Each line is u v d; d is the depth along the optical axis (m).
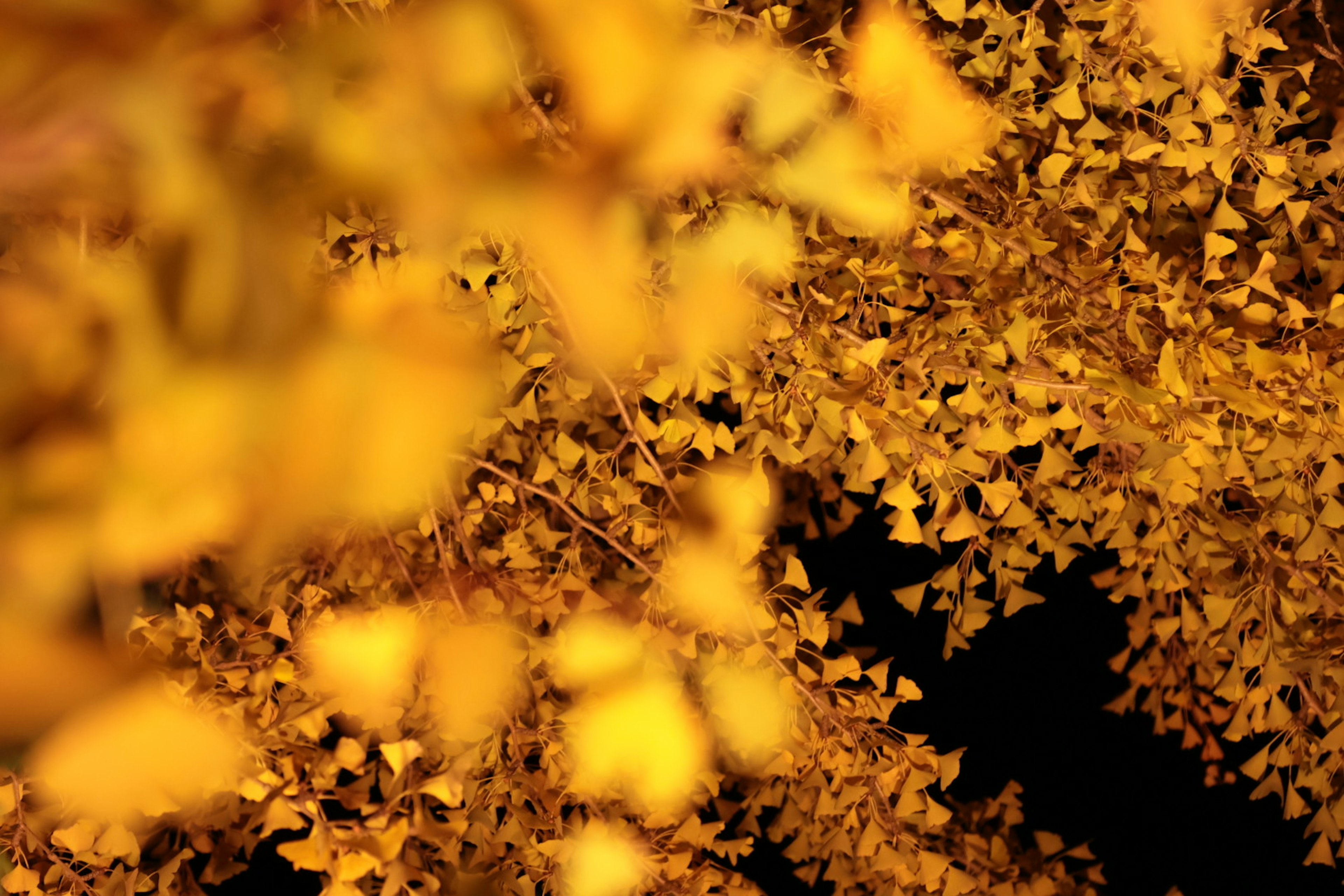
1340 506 8.16
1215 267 8.09
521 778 8.25
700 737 8.07
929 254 8.33
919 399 8.05
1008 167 8.46
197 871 9.03
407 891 7.45
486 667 6.55
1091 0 8.22
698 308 5.71
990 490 8.05
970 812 9.50
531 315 7.96
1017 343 7.89
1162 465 7.94
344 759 7.49
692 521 7.98
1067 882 9.20
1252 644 8.38
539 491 8.20
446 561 8.13
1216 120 8.21
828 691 8.25
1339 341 8.09
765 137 5.66
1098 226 8.40
